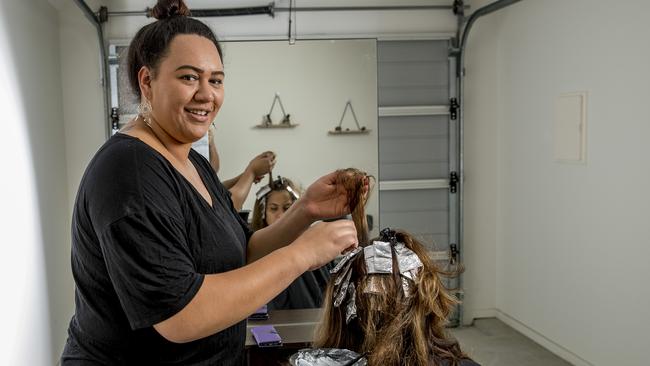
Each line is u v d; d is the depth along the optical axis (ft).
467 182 14.56
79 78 12.94
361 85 13.37
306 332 7.20
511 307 14.26
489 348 12.92
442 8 13.96
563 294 12.21
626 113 10.22
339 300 4.55
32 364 10.13
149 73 4.09
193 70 3.96
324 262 4.03
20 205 9.73
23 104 10.18
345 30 13.76
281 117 13.10
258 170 12.47
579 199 11.59
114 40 12.84
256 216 9.98
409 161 13.98
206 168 4.92
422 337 4.36
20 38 10.17
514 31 13.71
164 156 4.09
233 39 13.04
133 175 3.75
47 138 11.64
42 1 11.57
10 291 9.00
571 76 11.73
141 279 3.60
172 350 4.12
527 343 13.19
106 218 3.65
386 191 13.94
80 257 4.02
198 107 4.05
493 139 14.58
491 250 14.79
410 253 4.52
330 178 4.96
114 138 4.02
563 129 12.00
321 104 13.23
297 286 8.34
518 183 13.82
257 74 13.03
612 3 10.46
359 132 13.41
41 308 10.75
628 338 10.34
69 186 13.04
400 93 13.80
